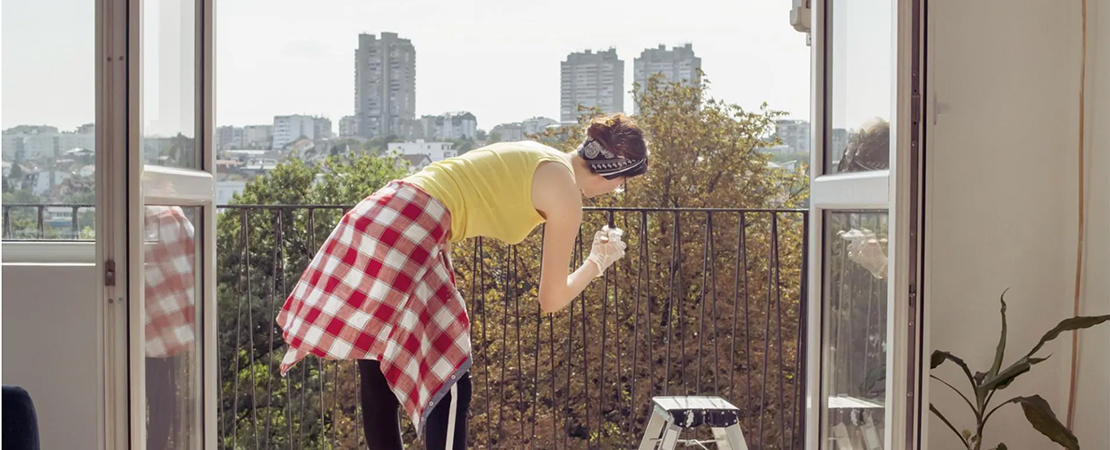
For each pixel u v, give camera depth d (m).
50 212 2.04
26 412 1.18
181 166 1.95
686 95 11.11
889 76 1.87
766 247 10.36
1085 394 2.44
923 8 1.80
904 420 1.81
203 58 2.11
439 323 1.89
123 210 1.60
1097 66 2.40
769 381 10.00
